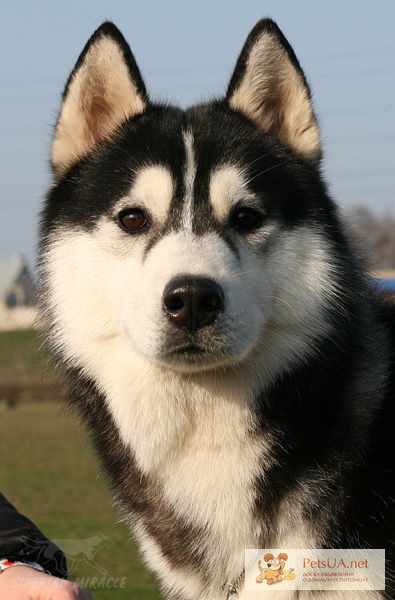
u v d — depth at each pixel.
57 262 0.86
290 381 0.83
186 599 0.84
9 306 11.73
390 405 0.84
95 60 0.89
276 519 0.81
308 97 0.88
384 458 0.82
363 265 0.90
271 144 0.87
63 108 0.89
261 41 0.88
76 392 0.87
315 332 0.83
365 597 0.80
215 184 0.84
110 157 0.87
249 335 0.80
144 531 0.85
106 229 0.85
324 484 0.81
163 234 0.83
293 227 0.84
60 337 0.86
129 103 0.90
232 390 0.82
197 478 0.82
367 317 0.86
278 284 0.83
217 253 0.81
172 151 0.85
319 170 0.88
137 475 0.85
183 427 0.83
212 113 0.89
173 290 0.79
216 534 0.82
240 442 0.82
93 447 0.89
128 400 0.83
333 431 0.82
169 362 0.80
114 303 0.83
